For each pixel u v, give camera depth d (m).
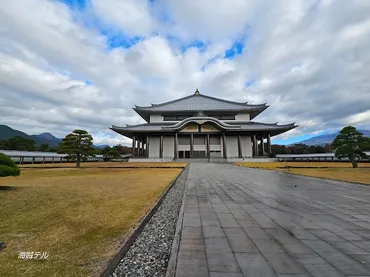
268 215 6.15
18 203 7.68
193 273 3.10
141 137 56.94
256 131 50.25
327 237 4.42
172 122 55.47
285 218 5.83
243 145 52.56
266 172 21.30
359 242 4.15
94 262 3.52
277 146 81.19
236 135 53.06
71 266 3.38
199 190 10.69
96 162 46.56
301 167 27.03
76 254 3.81
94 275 3.13
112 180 15.17
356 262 3.37
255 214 6.27
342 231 4.77
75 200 8.39
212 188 11.34
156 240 4.71
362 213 6.28
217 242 4.21
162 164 37.69
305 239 4.32
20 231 4.97
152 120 57.88
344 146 25.50
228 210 6.76
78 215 6.32
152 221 6.07
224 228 5.05
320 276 2.98
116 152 49.88
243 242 4.20
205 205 7.47
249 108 55.66
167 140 53.81
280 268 3.21
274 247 3.96
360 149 25.16
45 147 66.56
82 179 15.77
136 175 19.12
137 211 6.79
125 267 3.54
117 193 9.96
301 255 3.62
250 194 9.54
